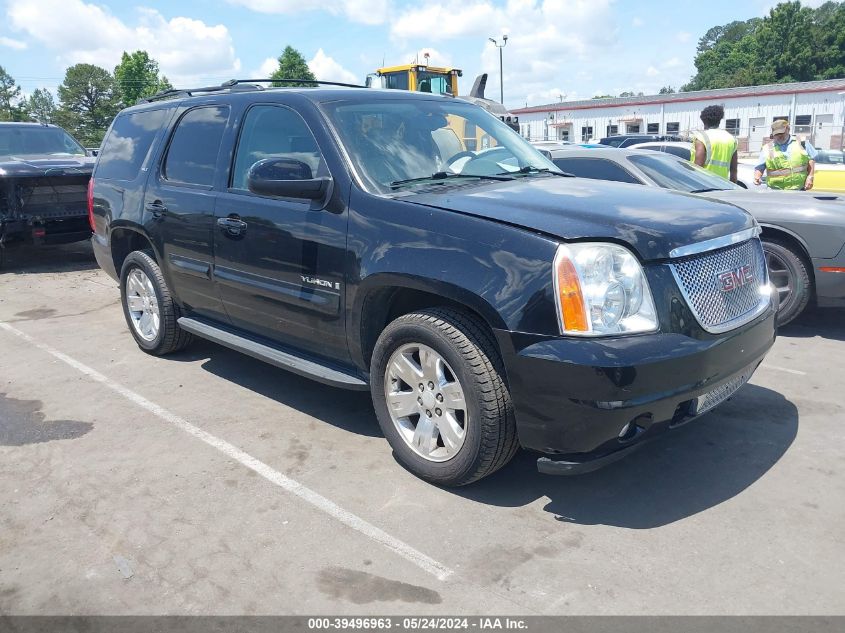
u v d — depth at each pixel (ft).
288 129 13.88
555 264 9.94
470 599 9.07
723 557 9.78
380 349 12.00
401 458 12.23
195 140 16.24
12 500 11.69
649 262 10.17
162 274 17.34
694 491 11.51
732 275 11.21
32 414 15.14
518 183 13.02
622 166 22.49
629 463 12.48
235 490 11.85
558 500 11.35
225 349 19.31
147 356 18.84
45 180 30.25
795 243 19.70
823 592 9.03
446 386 11.23
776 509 10.94
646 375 9.67
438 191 12.34
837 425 13.83
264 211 13.73
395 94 14.96
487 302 10.30
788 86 118.32
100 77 286.66
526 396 10.19
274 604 9.07
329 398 15.78
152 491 11.87
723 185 22.88
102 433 14.15
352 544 10.28
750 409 14.65
